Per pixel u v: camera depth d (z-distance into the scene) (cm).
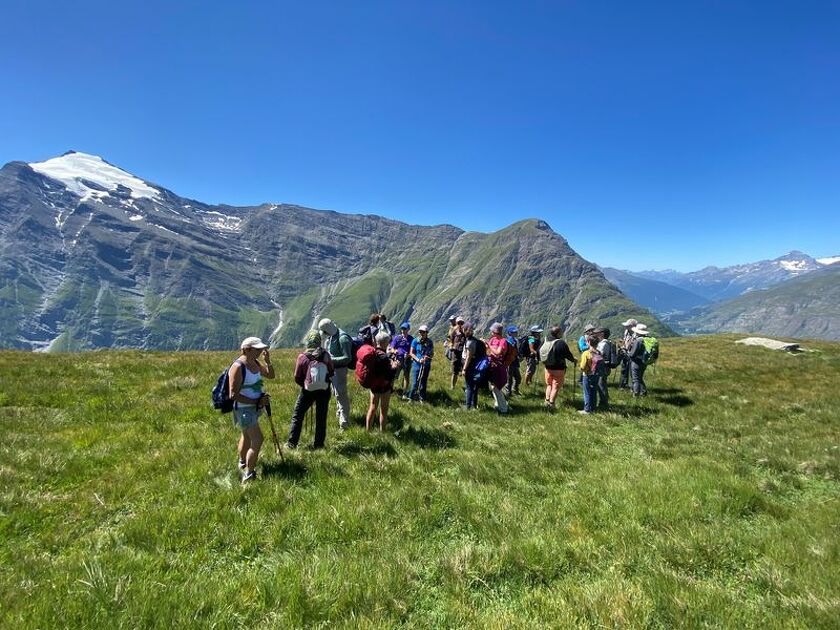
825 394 1981
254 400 855
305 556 616
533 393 1911
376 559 610
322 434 1056
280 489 801
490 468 986
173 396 1460
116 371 1797
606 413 1600
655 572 593
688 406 1773
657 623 496
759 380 2311
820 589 552
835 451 1182
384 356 1178
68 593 498
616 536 694
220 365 2072
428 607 536
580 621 494
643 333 1958
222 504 744
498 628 483
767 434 1408
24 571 547
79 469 864
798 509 848
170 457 930
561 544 664
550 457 1091
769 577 589
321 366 1025
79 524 684
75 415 1223
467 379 1559
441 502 800
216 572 576
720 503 822
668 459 1127
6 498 727
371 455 1017
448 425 1323
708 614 504
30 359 1942
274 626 475
